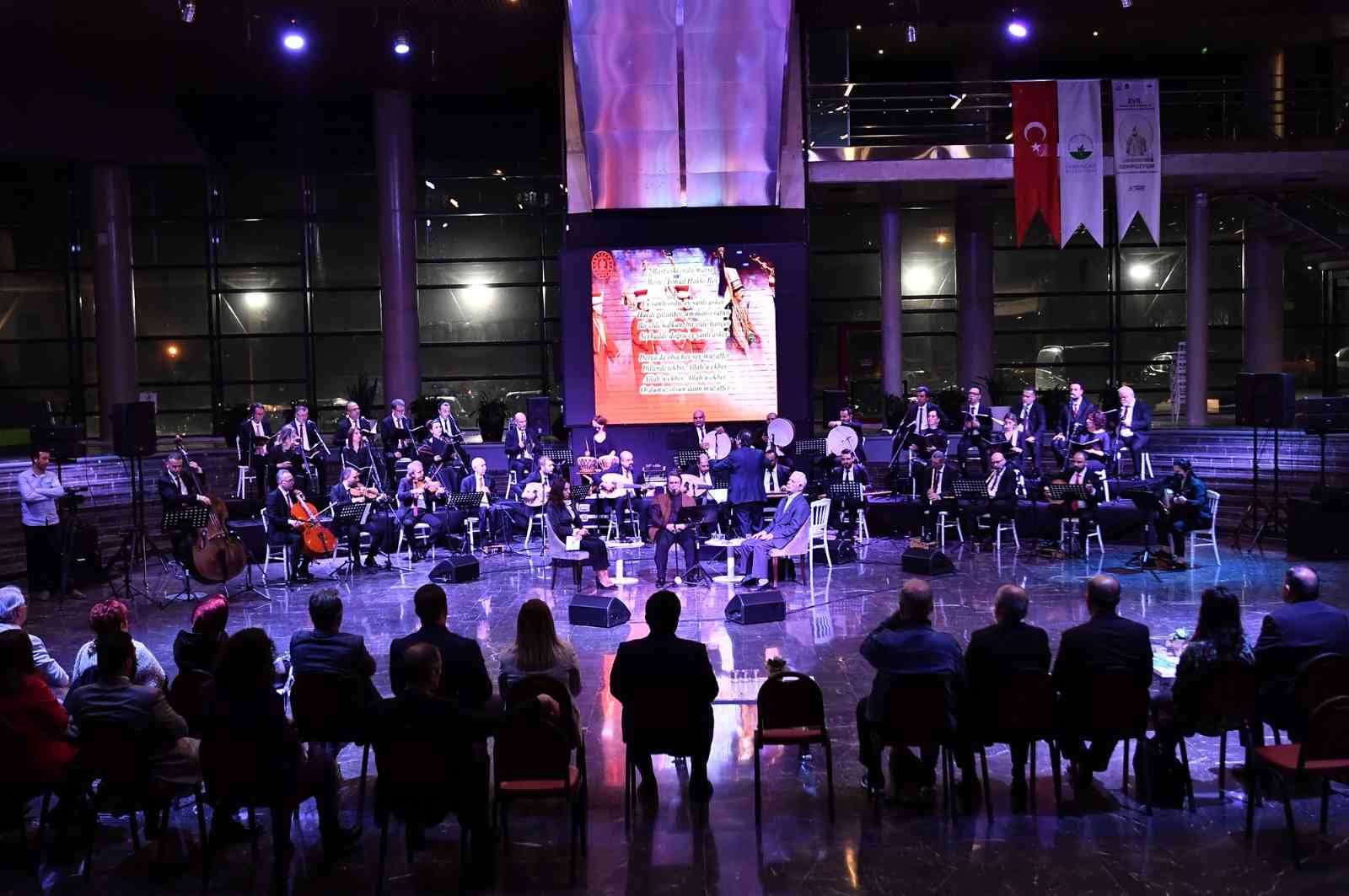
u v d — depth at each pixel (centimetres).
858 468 1736
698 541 1590
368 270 2491
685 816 677
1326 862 597
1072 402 1805
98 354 2381
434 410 2161
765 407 1972
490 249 2486
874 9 2033
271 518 1470
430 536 1652
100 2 1834
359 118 2462
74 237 2433
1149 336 2503
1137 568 1448
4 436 2384
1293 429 1883
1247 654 662
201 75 2245
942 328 2530
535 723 591
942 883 581
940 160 2042
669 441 1969
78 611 1330
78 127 2256
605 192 1980
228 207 2452
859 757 736
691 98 1912
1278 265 2319
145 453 1427
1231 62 2423
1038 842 630
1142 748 686
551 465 1666
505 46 2100
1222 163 2006
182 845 668
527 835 657
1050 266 2506
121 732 609
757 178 1975
